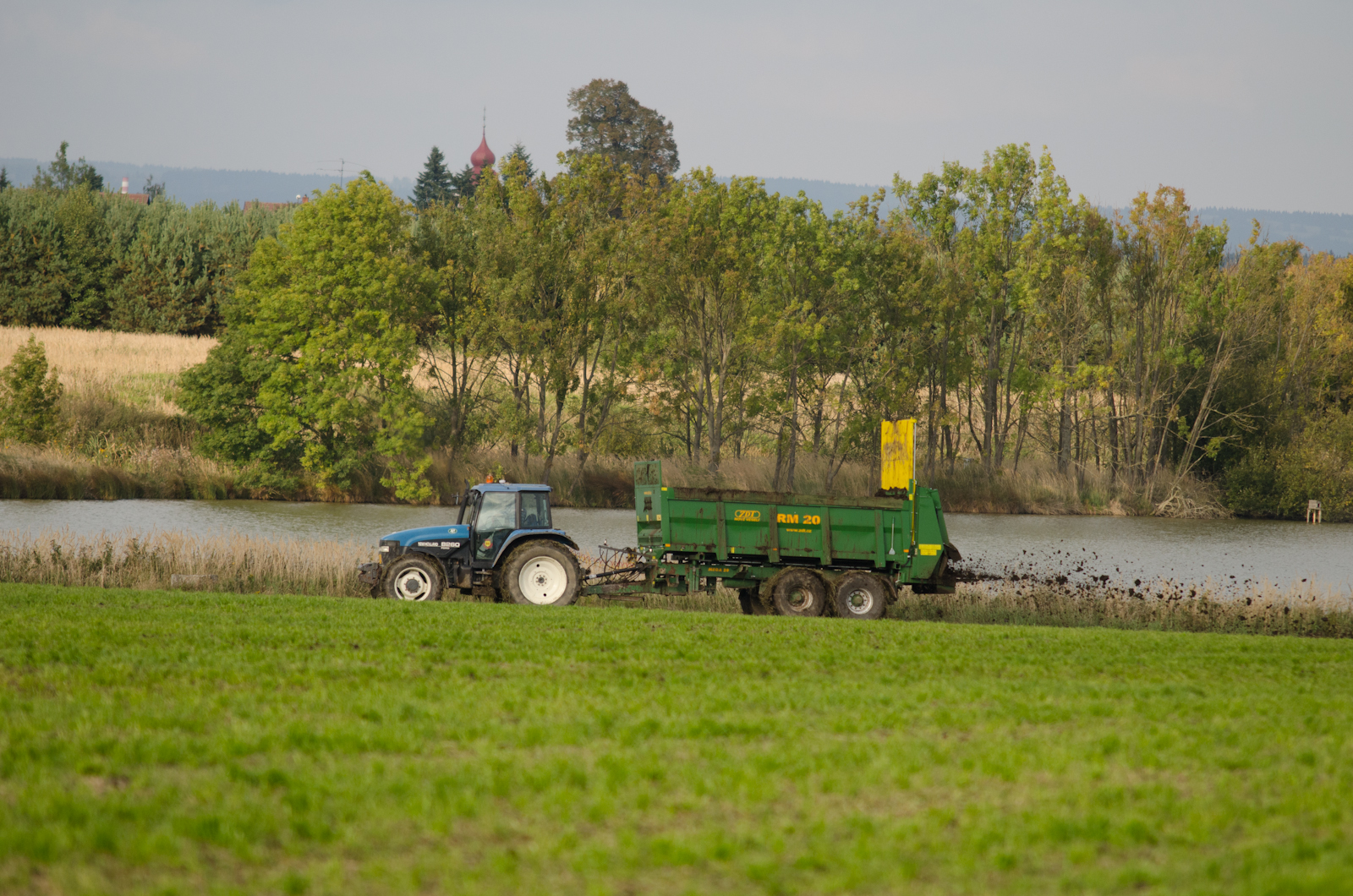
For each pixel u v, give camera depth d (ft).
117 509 270.05
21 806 40.93
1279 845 40.78
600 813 42.04
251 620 94.27
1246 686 77.30
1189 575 202.69
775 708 63.21
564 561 128.47
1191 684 77.36
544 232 353.72
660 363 355.77
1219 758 53.21
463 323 354.95
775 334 329.72
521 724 56.54
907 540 133.80
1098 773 49.73
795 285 351.87
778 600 128.57
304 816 41.11
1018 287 359.46
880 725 59.11
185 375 331.57
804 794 45.93
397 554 129.39
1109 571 205.67
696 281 338.95
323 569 149.18
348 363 332.19
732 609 138.51
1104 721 62.59
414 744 51.83
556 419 353.72
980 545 251.19
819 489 349.20
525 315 354.33
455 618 101.09
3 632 81.35
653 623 102.63
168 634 84.17
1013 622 138.82
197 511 271.69
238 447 324.19
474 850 38.83
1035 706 65.82
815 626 105.19
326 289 332.39
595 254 342.64
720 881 36.40
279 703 60.23
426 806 42.37
